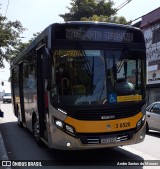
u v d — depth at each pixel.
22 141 12.76
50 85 8.48
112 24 8.98
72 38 8.66
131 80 8.93
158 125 14.27
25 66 13.34
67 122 8.27
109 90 8.60
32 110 11.86
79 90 8.48
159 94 26.38
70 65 8.56
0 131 15.70
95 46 8.76
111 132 8.43
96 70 8.64
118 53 8.91
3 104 48.34
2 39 28.58
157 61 26.34
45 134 9.89
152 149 10.73
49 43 8.57
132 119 8.68
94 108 8.37
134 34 9.21
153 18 26.84
